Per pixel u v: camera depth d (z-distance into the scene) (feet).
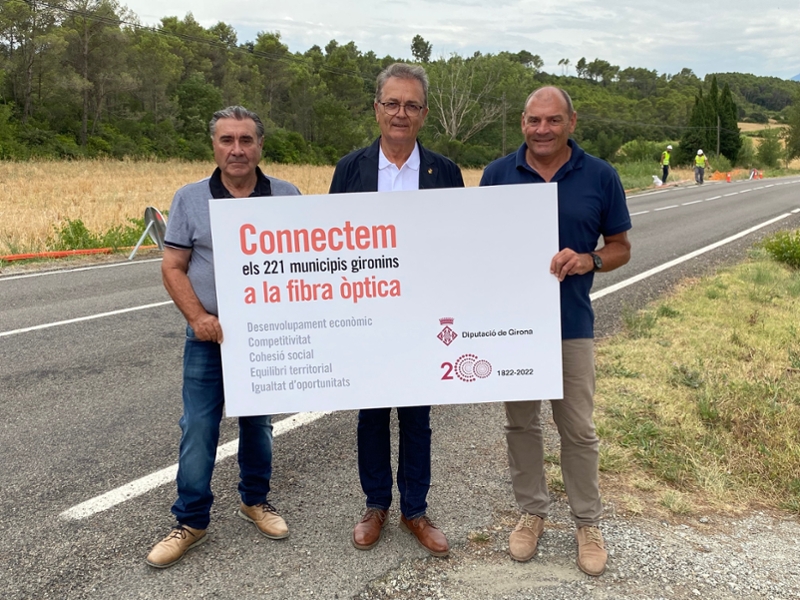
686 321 21.13
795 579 9.00
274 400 9.32
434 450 12.93
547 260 9.05
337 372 9.31
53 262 36.81
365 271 9.07
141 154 178.81
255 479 10.18
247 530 10.31
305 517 10.64
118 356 19.27
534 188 8.88
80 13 138.72
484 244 9.02
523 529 9.73
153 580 9.02
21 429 14.15
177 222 9.26
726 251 36.70
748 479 11.60
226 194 9.46
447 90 228.02
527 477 9.86
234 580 9.01
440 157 9.89
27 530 10.25
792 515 10.69
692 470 11.79
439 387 9.36
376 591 8.75
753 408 13.99
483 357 9.28
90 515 10.68
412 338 9.25
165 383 17.03
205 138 210.18
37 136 161.38
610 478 11.59
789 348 18.20
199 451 9.46
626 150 217.56
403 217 8.96
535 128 8.83
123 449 13.16
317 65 285.84
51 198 75.56
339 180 9.84
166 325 22.80
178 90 222.48
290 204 8.89
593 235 9.24
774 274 29.19
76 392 16.35
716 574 9.07
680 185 109.50
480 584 8.89
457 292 9.14
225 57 277.23
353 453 12.94
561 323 9.30
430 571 9.20
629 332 20.03
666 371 16.28
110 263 36.68
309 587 8.84
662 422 13.43
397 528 10.36
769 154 206.08
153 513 10.75
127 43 185.68
